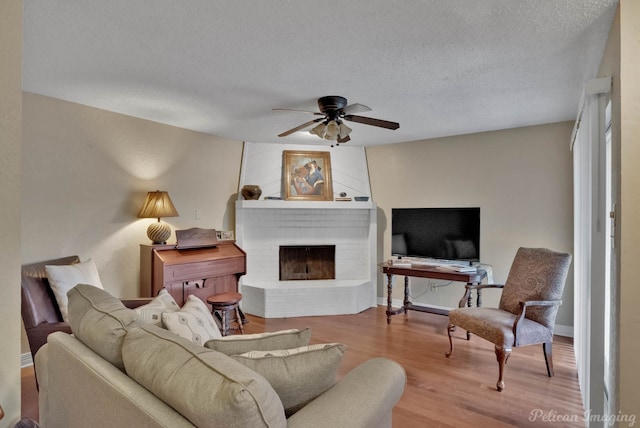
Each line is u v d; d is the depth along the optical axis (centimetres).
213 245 418
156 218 386
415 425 223
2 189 142
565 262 290
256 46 223
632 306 172
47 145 315
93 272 295
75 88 295
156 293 365
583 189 245
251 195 479
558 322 399
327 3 177
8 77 143
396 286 511
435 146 476
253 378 96
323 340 374
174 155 418
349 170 527
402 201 504
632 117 172
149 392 114
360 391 125
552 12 185
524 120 388
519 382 279
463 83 283
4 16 142
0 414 119
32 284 256
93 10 183
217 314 355
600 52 228
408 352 340
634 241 172
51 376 163
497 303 434
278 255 512
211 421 91
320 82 282
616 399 186
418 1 175
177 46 223
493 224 434
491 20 192
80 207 338
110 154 359
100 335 140
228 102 331
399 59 241
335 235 523
